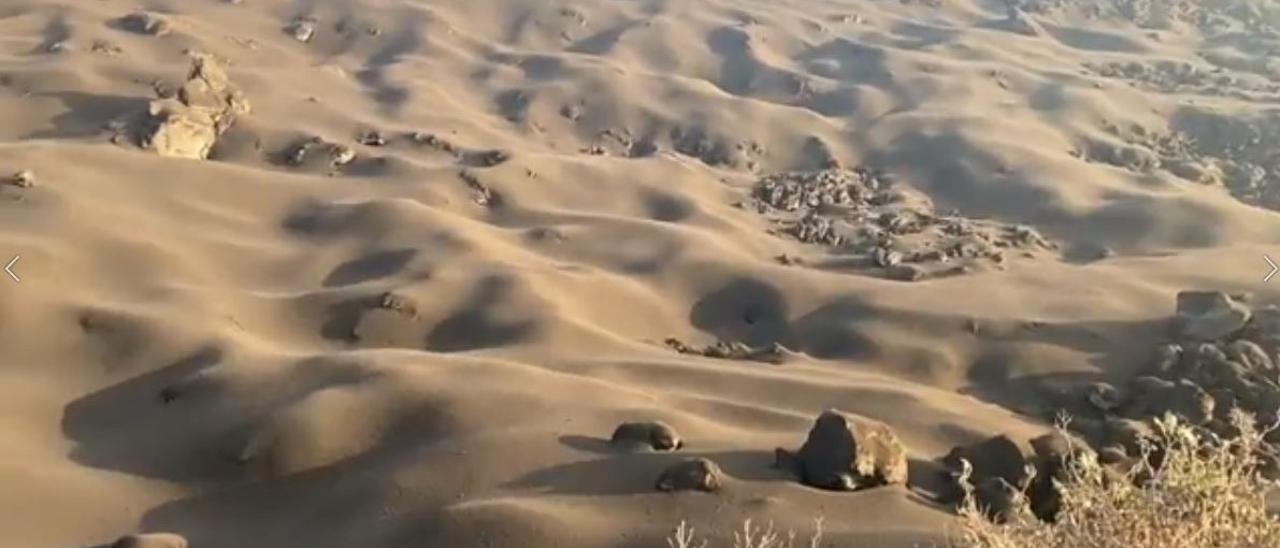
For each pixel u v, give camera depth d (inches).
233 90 1154.0
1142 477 331.9
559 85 1419.8
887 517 406.9
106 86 1148.5
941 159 1272.1
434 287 786.8
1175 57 1716.3
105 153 965.2
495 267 824.9
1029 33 1787.6
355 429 546.0
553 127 1354.6
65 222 810.2
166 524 509.4
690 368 663.8
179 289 754.8
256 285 816.3
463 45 1550.2
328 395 565.3
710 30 1659.7
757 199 1176.2
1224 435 628.4
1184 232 1049.5
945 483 448.1
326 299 771.4
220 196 944.3
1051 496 403.9
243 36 1450.5
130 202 887.7
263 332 733.3
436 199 1010.7
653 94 1419.8
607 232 962.1
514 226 990.4
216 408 585.6
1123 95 1472.7
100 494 529.0
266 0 1579.7
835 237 1049.5
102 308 693.3
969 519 236.4
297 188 986.1
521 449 497.7
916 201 1187.9
